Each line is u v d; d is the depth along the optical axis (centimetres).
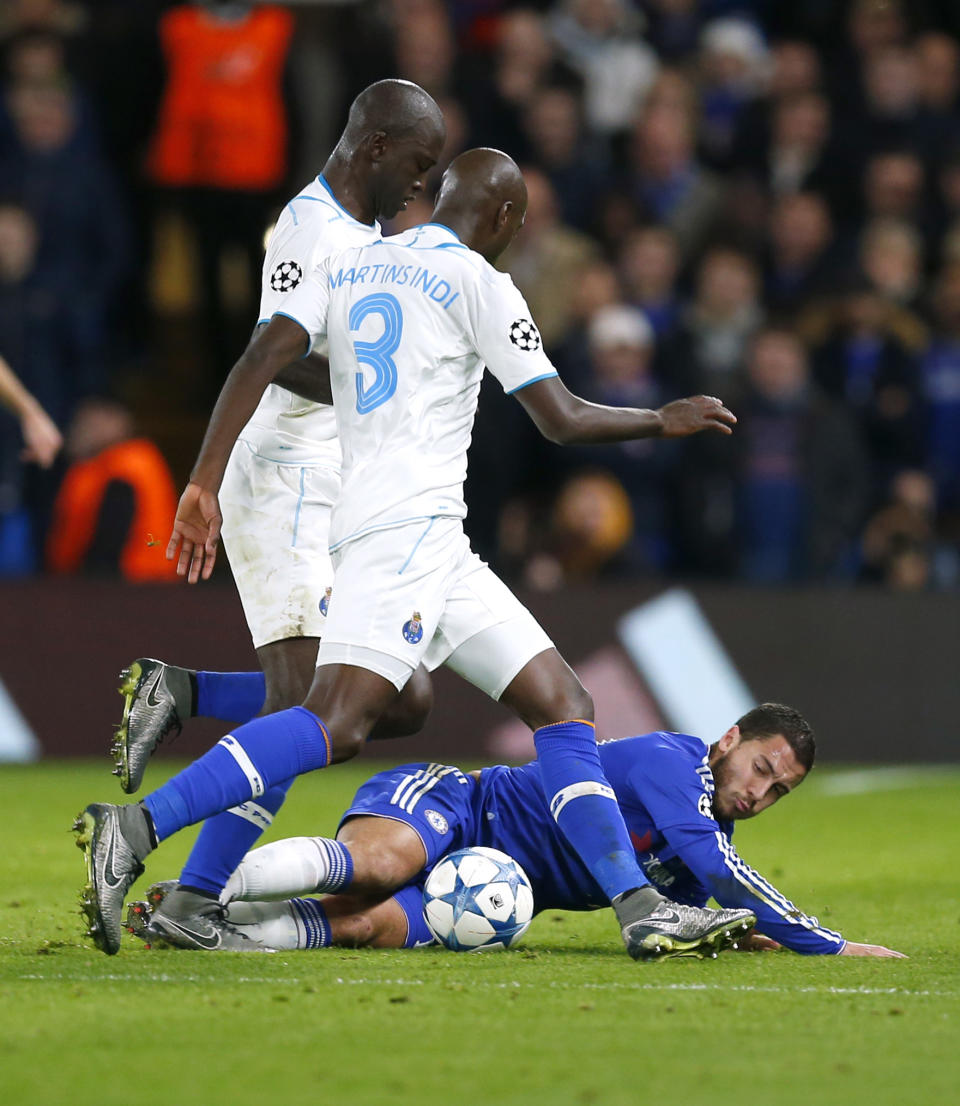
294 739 1536
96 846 1458
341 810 3158
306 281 1686
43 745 3900
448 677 3978
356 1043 1210
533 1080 1116
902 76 4909
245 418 1633
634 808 1727
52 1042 1202
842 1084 1121
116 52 4634
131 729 1702
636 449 4097
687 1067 1158
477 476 4041
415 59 4747
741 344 4341
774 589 4019
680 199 4762
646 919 1566
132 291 4866
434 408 1645
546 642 1672
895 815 3234
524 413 4103
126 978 1441
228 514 1795
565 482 4112
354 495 1623
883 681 4041
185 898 1611
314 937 1644
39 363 4406
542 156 4756
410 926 1677
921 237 4819
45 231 4500
